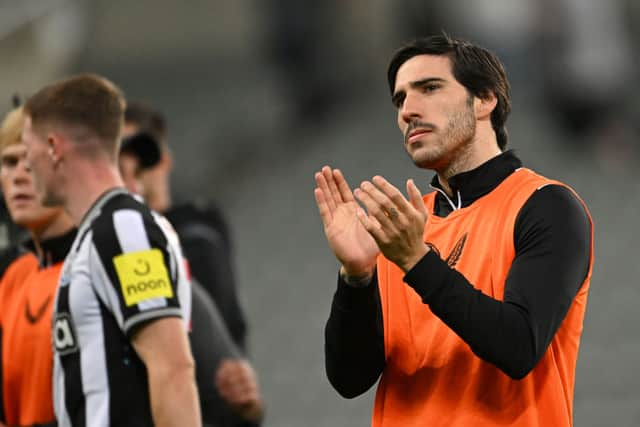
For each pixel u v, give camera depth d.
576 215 9.77
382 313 10.34
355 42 51.19
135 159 15.52
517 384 9.70
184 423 10.71
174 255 11.40
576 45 43.88
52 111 11.59
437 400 9.85
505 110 10.51
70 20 51.25
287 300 35.94
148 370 10.81
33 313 12.88
